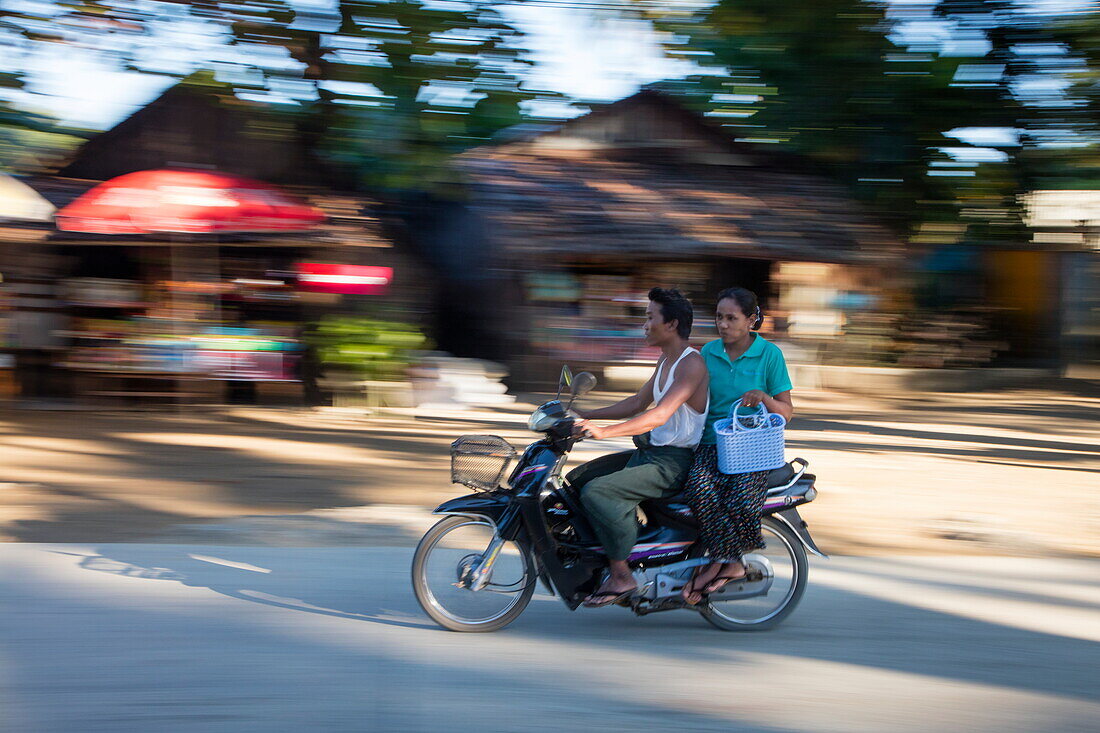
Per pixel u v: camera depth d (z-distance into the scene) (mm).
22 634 4297
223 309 12438
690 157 16969
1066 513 7230
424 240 14828
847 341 16328
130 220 10250
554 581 4480
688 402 4516
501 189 14312
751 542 4508
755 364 4629
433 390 12070
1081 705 3852
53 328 12227
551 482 4535
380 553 5727
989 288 17984
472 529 4625
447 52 7797
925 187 11578
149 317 11625
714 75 9367
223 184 11234
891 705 3816
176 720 3521
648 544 4566
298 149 13977
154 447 9094
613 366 14266
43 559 5414
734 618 4699
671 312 4527
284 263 13117
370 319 12000
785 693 3912
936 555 6031
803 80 9492
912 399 14547
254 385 12172
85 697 3689
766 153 16953
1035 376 16625
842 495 7727
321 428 10383
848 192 14336
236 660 4078
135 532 6125
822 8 8867
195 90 8352
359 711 3643
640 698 3836
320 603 4832
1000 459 9555
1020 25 9562
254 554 5641
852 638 4562
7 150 9102
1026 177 10938
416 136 7926
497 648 4348
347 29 7656
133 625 4441
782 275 15734
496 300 14398
